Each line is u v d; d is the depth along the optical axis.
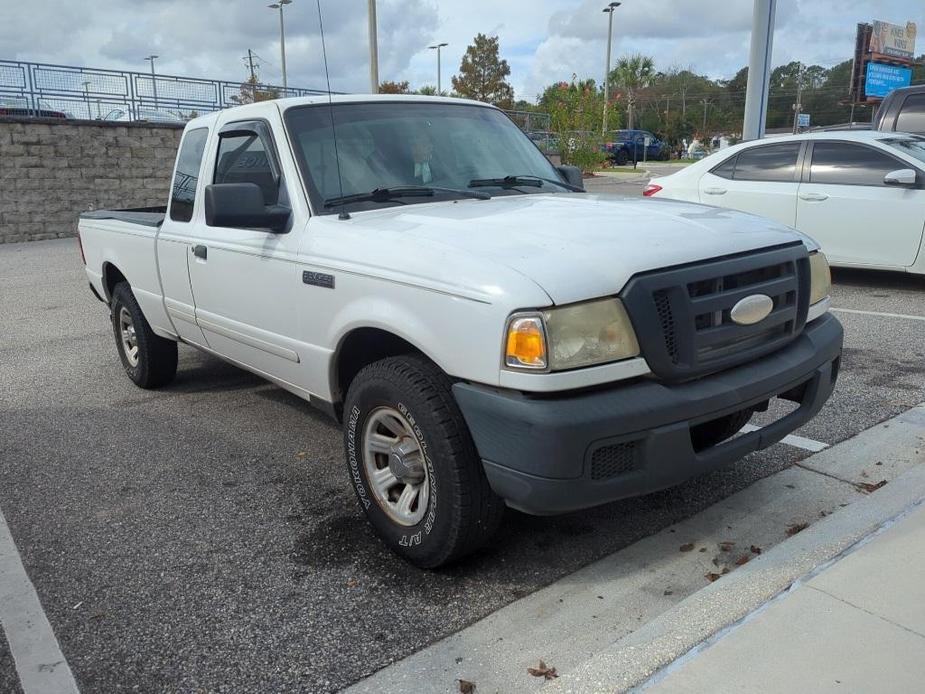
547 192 4.31
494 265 2.80
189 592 3.18
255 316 4.12
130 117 19.56
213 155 4.56
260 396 5.81
